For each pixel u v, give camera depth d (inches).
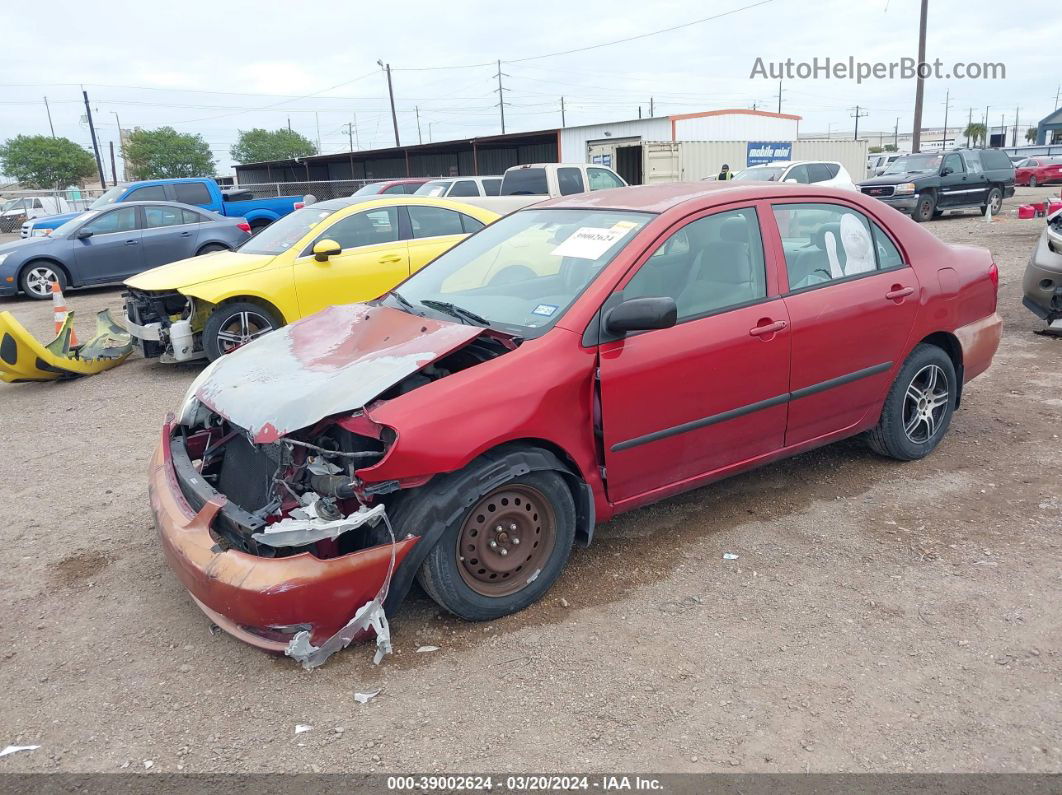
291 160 1731.1
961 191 828.0
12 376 308.3
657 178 1114.7
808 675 120.7
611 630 133.6
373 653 129.2
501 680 121.6
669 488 153.5
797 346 161.3
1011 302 386.0
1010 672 119.8
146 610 146.0
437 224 340.8
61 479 213.3
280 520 125.0
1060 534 160.2
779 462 202.2
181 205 596.4
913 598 140.2
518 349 134.6
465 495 125.7
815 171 802.8
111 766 107.2
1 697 122.6
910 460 197.3
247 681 124.1
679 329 146.8
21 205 1400.1
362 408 123.1
